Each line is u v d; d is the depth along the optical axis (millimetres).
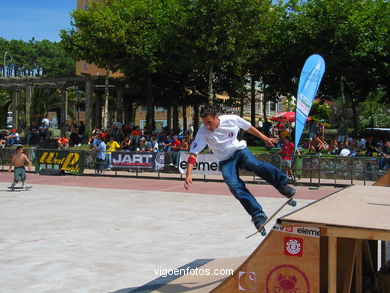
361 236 2801
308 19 25859
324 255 3514
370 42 23938
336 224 2879
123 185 16094
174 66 25938
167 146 21438
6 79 31328
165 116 51969
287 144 16203
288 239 3162
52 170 20219
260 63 28812
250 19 21344
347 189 4738
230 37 21250
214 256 6180
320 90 28984
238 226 8320
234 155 4637
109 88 32844
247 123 4691
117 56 26922
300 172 16484
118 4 27703
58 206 10883
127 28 26125
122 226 8305
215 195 13234
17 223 8594
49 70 79375
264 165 4469
